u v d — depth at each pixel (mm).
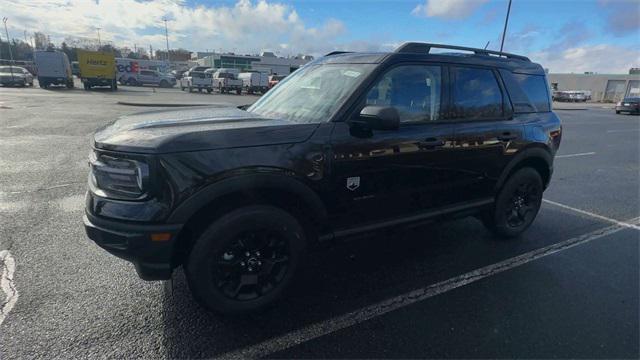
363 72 3152
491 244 4297
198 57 99625
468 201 3867
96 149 2586
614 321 2895
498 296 3221
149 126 2713
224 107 4008
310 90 3387
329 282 3396
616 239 4539
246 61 73312
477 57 3834
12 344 2502
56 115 14273
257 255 2811
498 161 3947
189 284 2656
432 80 3432
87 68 31047
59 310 2871
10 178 6184
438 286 3367
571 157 10125
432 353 2510
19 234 4148
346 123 2939
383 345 2580
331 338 2646
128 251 2430
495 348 2566
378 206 3217
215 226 2588
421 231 4629
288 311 2951
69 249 3842
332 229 3078
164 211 2402
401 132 3191
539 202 4582
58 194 5461
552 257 4008
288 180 2699
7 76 32312
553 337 2691
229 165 2510
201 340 2604
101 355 2436
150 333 2658
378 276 3520
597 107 40750
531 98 4316
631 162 9656
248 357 2457
